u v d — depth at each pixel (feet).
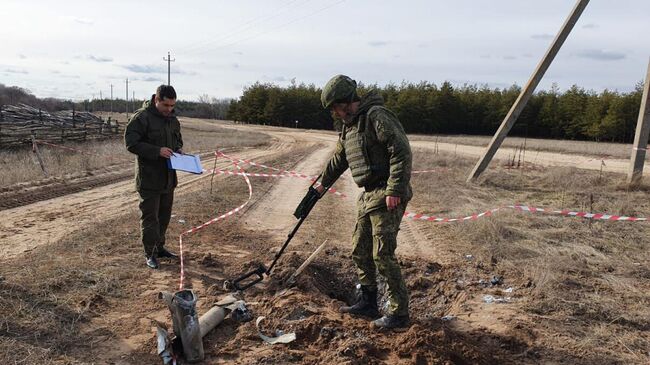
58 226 22.98
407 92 206.39
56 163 42.63
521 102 38.81
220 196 31.27
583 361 11.56
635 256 19.93
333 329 12.03
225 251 19.19
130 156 53.06
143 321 12.64
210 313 12.21
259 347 11.46
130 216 24.09
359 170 12.21
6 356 10.34
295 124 229.25
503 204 30.94
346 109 12.20
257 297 14.57
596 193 36.19
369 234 12.96
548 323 13.52
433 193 34.96
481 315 14.10
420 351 10.91
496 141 40.14
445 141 129.39
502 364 11.35
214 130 154.61
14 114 66.54
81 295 13.75
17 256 17.62
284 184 39.55
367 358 10.85
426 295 16.28
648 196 34.91
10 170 36.99
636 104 153.99
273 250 19.25
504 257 19.36
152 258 16.71
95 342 11.40
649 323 13.58
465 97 202.69
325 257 18.25
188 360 10.73
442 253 20.24
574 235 22.98
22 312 12.27
